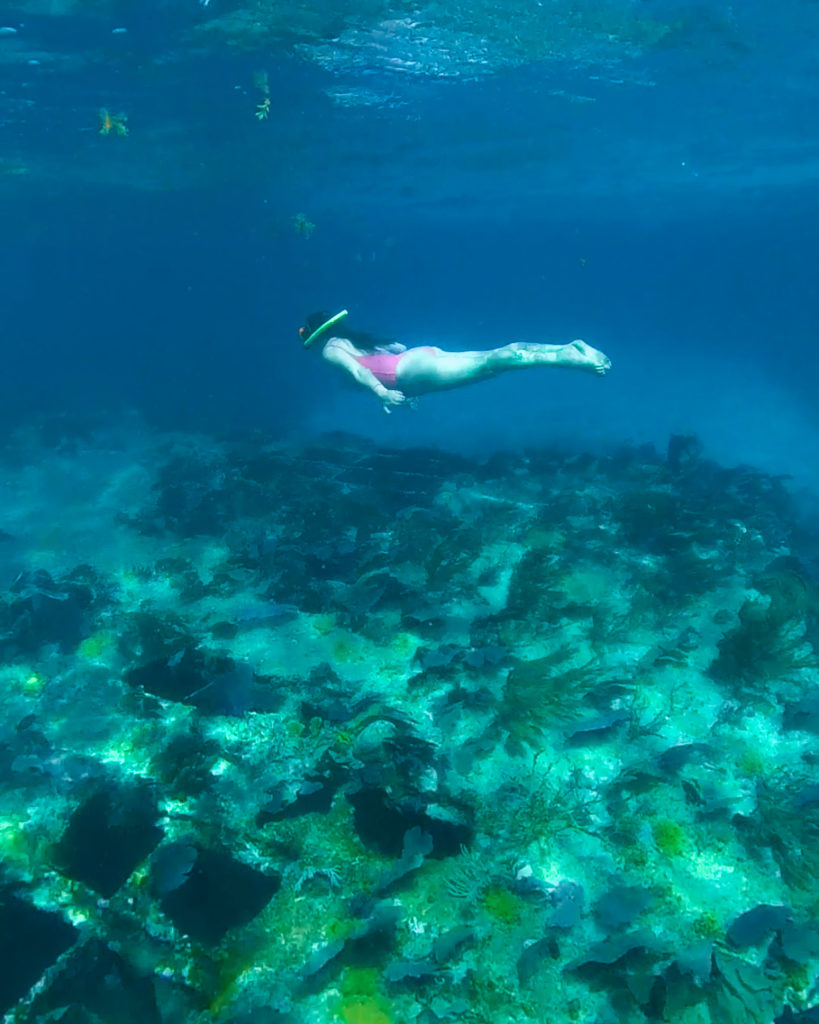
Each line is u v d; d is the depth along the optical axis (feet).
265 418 50.42
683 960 9.40
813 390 68.54
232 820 11.37
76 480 29.35
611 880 10.40
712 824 10.83
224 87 37.37
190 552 18.89
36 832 11.35
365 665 13.73
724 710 12.34
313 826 11.33
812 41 32.53
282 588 15.80
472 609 15.02
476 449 40.57
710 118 47.50
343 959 10.11
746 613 13.12
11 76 34.71
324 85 37.63
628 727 12.12
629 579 15.61
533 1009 9.49
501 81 37.91
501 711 12.25
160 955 10.46
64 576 18.28
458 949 9.88
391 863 10.92
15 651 15.30
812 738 11.91
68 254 146.00
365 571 16.30
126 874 11.07
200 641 14.49
